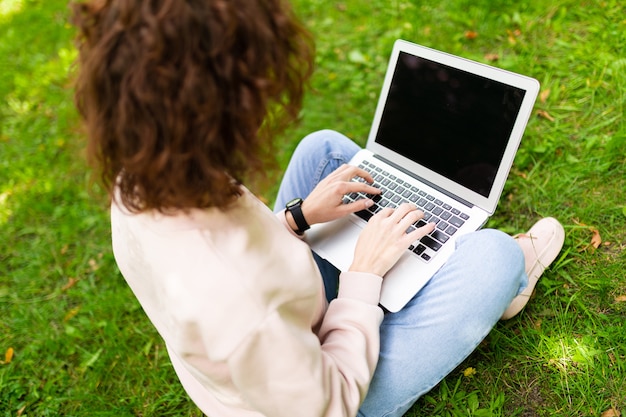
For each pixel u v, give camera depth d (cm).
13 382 194
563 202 186
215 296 81
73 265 233
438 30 270
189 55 70
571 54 228
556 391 143
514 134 131
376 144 163
